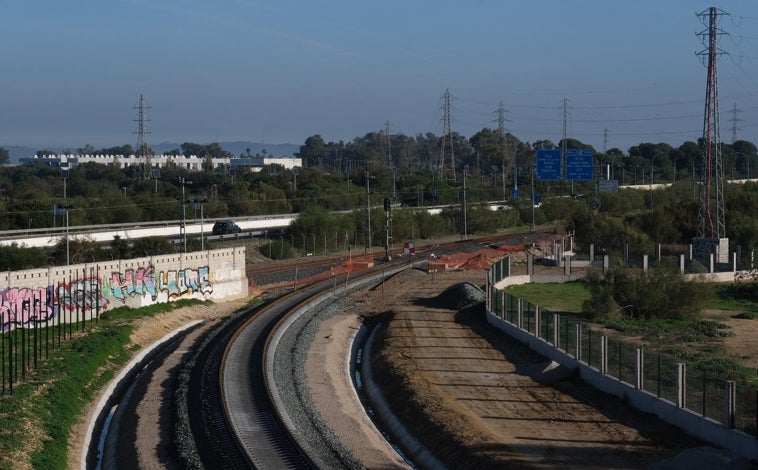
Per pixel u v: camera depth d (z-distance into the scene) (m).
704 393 26.38
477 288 57.66
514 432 27.73
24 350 37.53
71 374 34.47
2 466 23.86
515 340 42.97
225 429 27.86
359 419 31.34
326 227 95.25
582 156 77.69
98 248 69.88
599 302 49.41
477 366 37.75
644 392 29.80
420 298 58.00
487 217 118.88
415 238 108.12
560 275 66.25
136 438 27.94
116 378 37.25
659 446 25.91
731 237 84.56
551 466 24.05
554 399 31.95
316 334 45.97
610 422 28.66
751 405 25.02
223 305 57.00
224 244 86.50
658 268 51.09
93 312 47.34
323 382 36.12
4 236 70.88
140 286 51.28
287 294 59.47
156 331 46.94
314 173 151.00
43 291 44.00
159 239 74.62
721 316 50.28
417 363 38.38
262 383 33.72
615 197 128.12
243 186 127.69
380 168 165.88
